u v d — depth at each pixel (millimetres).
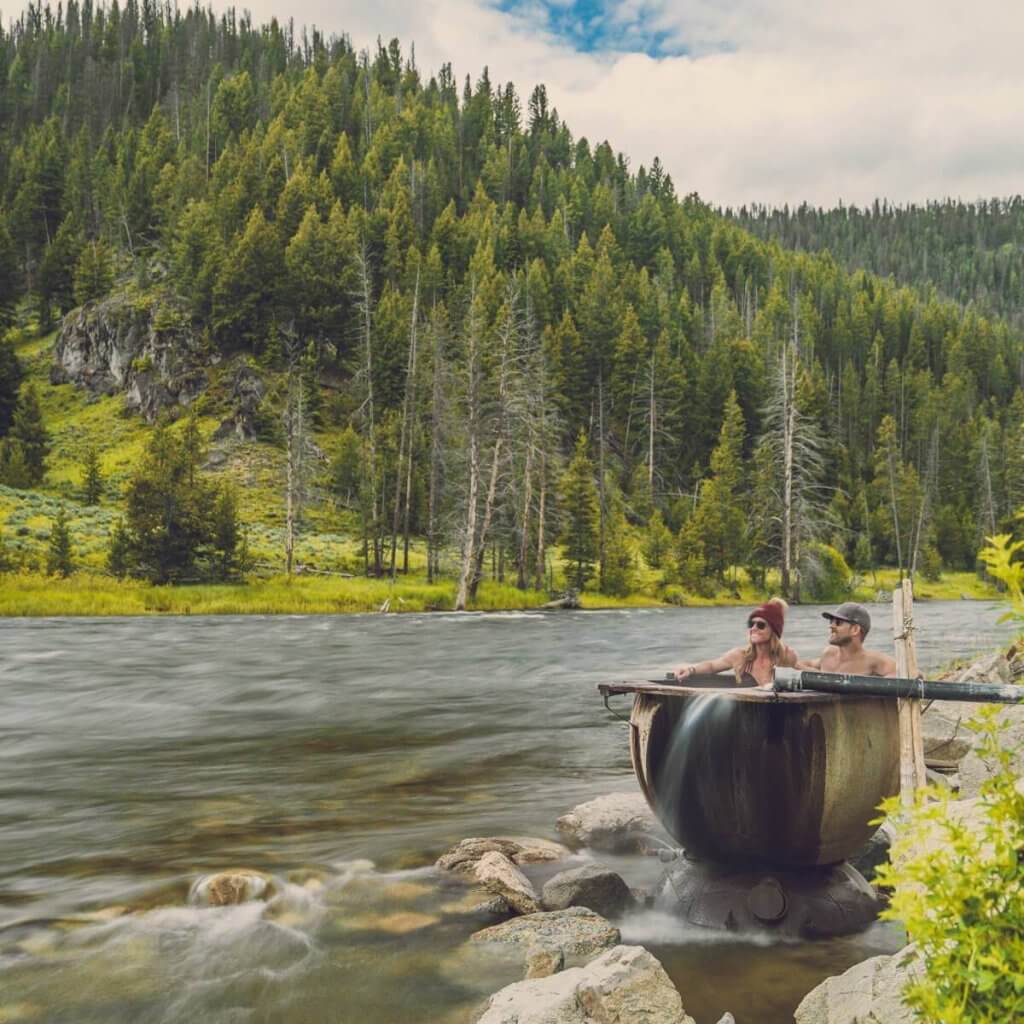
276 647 24531
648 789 5352
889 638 25312
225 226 121688
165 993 4203
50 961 4574
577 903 5266
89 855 6312
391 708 13773
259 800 7949
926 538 94438
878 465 106188
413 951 4676
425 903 5363
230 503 53375
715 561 72312
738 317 135250
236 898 5406
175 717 13070
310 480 76938
